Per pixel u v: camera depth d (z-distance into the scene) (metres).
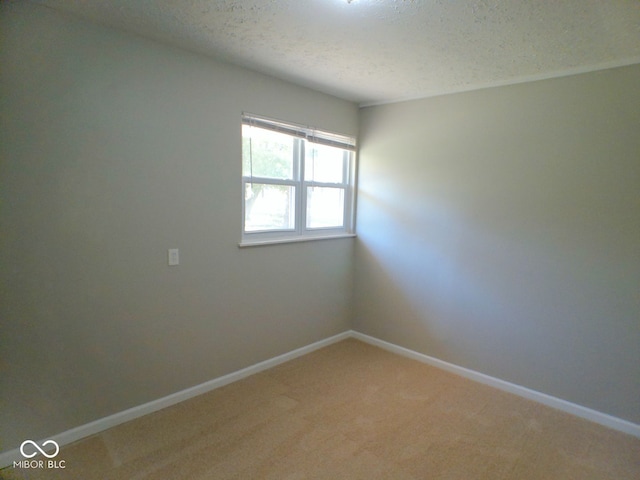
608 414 2.49
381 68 2.58
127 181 2.20
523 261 2.77
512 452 2.17
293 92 3.02
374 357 3.45
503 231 2.85
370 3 1.70
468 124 2.97
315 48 2.27
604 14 1.72
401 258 3.48
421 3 1.68
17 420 1.95
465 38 2.04
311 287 3.45
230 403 2.59
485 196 2.92
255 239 2.98
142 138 2.24
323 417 2.46
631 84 2.27
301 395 2.73
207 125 2.52
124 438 2.18
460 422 2.46
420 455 2.12
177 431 2.26
